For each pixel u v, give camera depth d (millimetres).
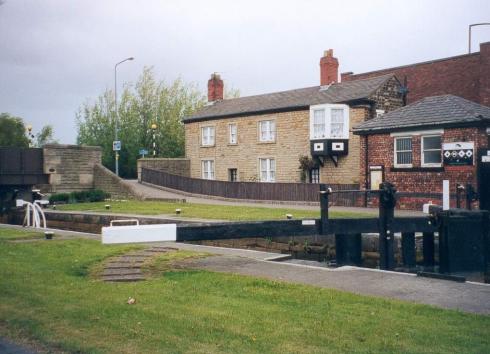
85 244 13523
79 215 24094
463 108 22141
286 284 8523
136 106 54094
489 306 7223
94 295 7965
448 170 21891
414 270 12031
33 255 11742
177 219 19453
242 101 40312
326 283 8773
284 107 34281
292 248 16469
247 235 10602
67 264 10625
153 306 7262
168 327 6258
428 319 6484
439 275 9188
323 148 30734
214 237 10195
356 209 23250
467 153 21250
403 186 23750
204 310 7012
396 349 5398
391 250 11891
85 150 37719
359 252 12438
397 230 12227
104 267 10398
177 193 35406
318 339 5758
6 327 6469
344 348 5457
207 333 6012
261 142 36156
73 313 6922
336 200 26688
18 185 35750
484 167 11953
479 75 30266
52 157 36031
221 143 39406
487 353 5273
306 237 16188
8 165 34281
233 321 6477
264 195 30219
